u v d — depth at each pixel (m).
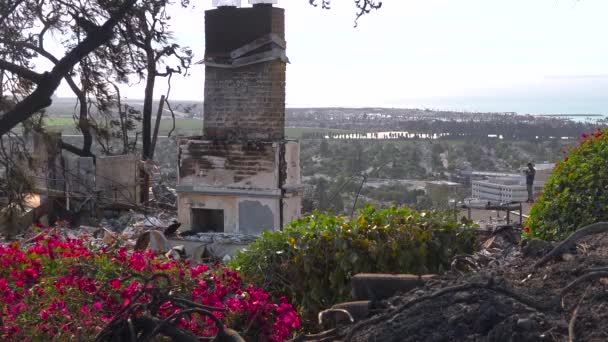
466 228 7.95
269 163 13.02
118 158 17.72
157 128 21.52
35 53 14.41
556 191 8.67
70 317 5.60
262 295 5.99
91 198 16.75
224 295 6.00
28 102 12.15
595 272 4.00
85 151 19.88
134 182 18.09
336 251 7.46
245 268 7.79
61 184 16.92
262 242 7.88
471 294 4.14
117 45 15.53
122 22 13.86
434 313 4.12
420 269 7.43
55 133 15.05
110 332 4.63
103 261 7.12
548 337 3.65
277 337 5.78
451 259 7.59
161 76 18.86
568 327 3.72
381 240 7.51
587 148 8.97
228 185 13.24
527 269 4.71
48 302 5.94
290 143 13.30
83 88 17.55
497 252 7.91
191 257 11.59
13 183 13.44
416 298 4.32
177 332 4.46
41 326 5.53
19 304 5.86
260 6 13.38
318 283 7.51
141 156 19.86
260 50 13.41
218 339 4.40
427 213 8.06
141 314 4.82
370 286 5.29
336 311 4.98
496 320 3.87
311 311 7.45
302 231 7.79
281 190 13.02
